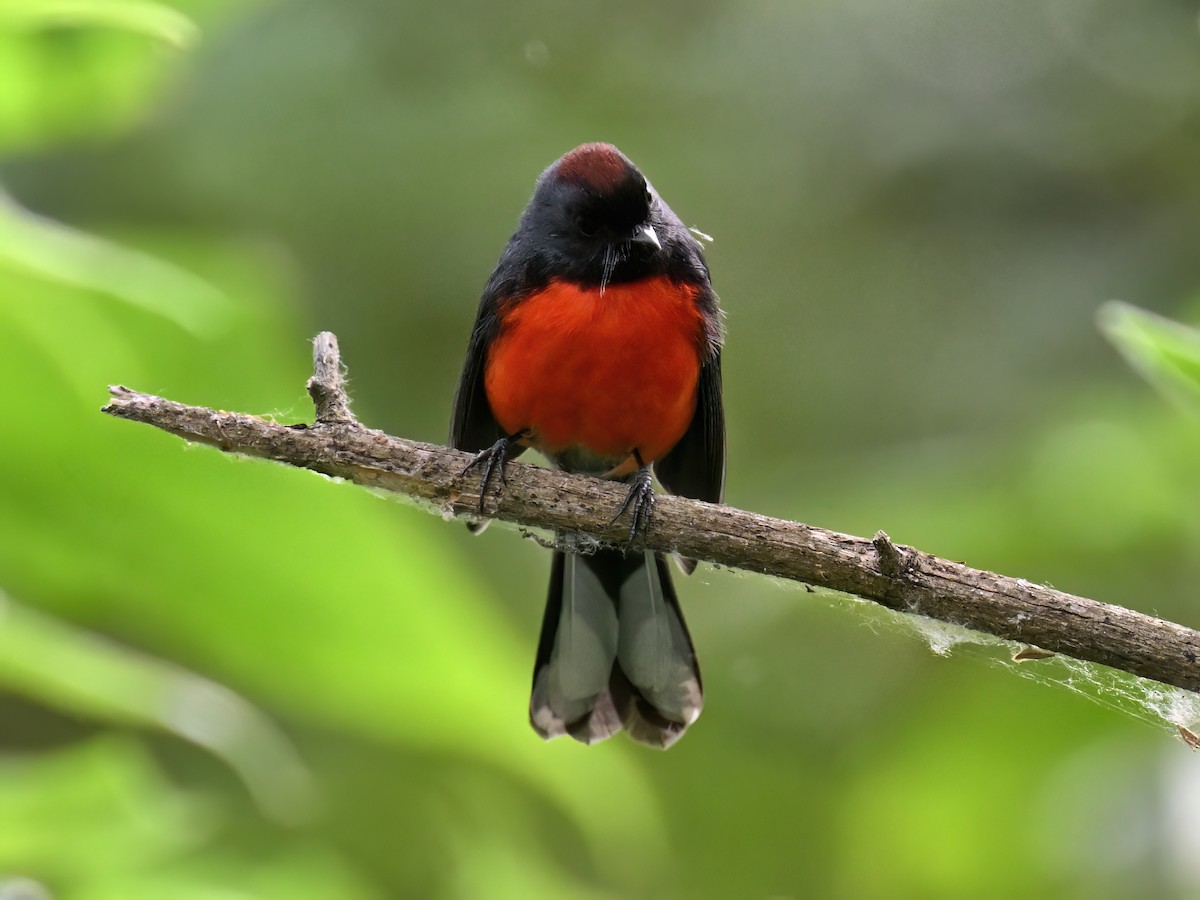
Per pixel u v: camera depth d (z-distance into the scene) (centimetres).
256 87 1411
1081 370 1402
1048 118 1536
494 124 1445
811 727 1308
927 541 1070
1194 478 1048
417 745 544
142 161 1380
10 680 521
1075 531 1046
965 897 1225
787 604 1314
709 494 902
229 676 616
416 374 1443
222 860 692
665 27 1517
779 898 1277
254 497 473
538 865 1087
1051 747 1166
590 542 712
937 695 1198
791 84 1534
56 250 461
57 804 582
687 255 846
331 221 1419
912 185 1545
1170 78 1531
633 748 1322
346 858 1112
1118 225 1509
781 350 1526
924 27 1547
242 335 485
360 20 1438
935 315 1510
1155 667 535
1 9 525
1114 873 1086
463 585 482
